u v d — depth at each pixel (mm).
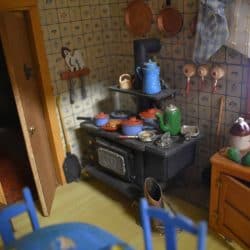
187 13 2322
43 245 1324
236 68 2211
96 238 1354
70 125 3014
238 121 2102
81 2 2775
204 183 2689
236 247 2096
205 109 2516
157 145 2211
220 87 2354
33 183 3072
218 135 2484
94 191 2891
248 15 1903
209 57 2164
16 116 3312
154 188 2369
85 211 2605
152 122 2447
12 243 1359
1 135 3318
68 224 1452
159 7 2492
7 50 2049
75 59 2863
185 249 2109
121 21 2889
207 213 2428
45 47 2633
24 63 2439
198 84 2480
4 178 3143
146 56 2469
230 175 1941
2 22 2002
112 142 2561
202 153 2688
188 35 2385
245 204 1851
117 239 1352
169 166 2246
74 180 3076
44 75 2662
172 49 2543
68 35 2766
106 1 2924
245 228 1903
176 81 2629
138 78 2475
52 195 2773
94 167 2896
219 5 1970
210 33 2059
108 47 3104
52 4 2594
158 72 2355
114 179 2662
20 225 2502
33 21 2488
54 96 2803
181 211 2482
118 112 2789
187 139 2264
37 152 2482
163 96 2314
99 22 2955
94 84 3100
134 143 2289
